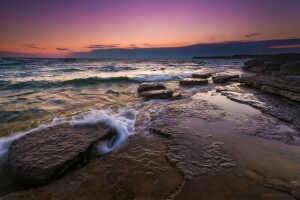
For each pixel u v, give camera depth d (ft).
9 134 16.48
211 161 12.03
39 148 13.05
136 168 11.72
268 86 32.89
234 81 50.11
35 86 39.17
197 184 9.92
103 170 11.64
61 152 12.51
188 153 13.07
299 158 12.39
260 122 18.98
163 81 54.03
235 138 15.34
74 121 18.38
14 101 27.02
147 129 17.88
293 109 23.29
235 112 22.39
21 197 9.60
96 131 15.96
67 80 43.24
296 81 27.22
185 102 27.76
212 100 28.78
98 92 35.83
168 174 11.03
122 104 27.71
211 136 15.74
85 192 9.80
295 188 9.48
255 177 10.39
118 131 16.97
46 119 20.38
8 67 91.30
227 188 9.58
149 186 10.05
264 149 13.55
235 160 12.10
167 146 14.42
